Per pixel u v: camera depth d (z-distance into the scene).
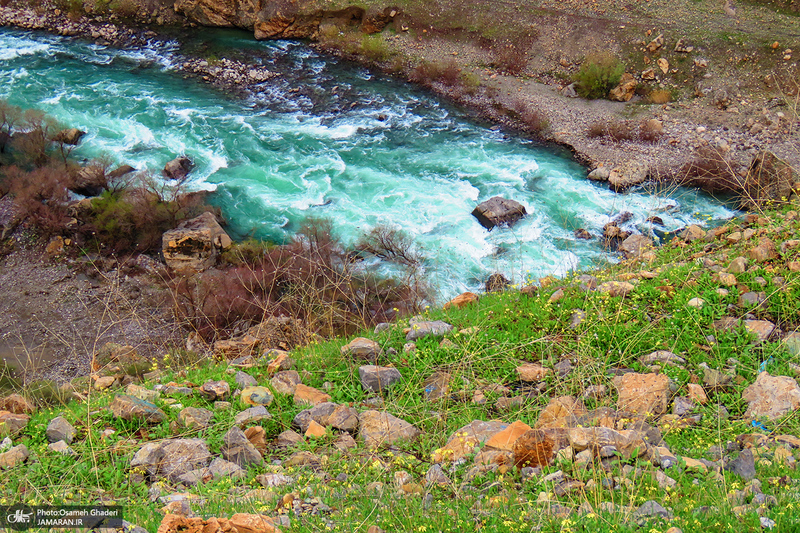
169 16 45.72
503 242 25.02
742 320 9.67
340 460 7.68
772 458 6.82
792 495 5.94
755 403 7.99
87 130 33.34
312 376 10.16
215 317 20.14
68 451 8.24
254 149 32.22
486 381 9.32
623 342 9.58
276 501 6.79
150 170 30.28
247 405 9.20
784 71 32.31
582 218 26.27
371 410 8.73
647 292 10.66
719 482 6.36
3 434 8.90
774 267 10.85
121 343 21.17
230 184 29.77
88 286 24.47
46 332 22.36
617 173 28.31
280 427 8.80
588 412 8.12
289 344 14.61
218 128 33.94
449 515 6.17
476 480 6.91
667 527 5.50
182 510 6.66
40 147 30.11
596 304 10.51
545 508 6.02
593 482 6.41
